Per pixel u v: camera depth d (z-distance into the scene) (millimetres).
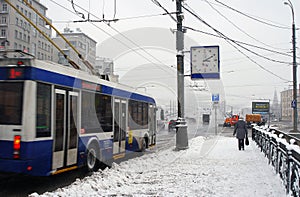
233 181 8539
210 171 10133
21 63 7367
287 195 6906
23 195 7320
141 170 10641
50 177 9477
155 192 7406
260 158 13148
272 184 8062
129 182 8664
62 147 8289
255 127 20953
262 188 7664
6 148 7219
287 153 7004
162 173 9969
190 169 10594
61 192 7254
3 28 64938
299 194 5754
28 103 7230
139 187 7961
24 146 7125
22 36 67250
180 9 16531
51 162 7820
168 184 8297
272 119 94500
